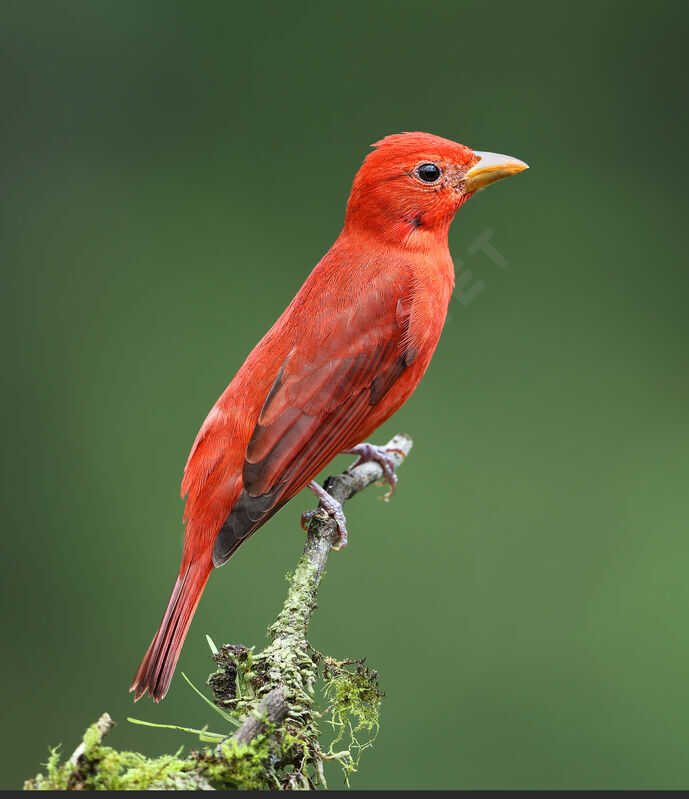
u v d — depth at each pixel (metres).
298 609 5.94
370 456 8.48
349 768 5.14
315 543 7.01
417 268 7.89
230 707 5.18
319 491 7.38
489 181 8.12
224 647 5.36
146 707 11.54
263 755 4.42
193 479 6.98
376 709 5.36
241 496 6.82
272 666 5.35
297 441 7.05
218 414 7.10
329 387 7.25
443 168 8.04
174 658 6.55
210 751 4.43
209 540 6.81
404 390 7.86
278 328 7.49
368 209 8.02
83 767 4.23
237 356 15.02
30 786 4.20
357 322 7.48
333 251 8.05
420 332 7.71
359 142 16.34
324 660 5.50
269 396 7.10
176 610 6.67
